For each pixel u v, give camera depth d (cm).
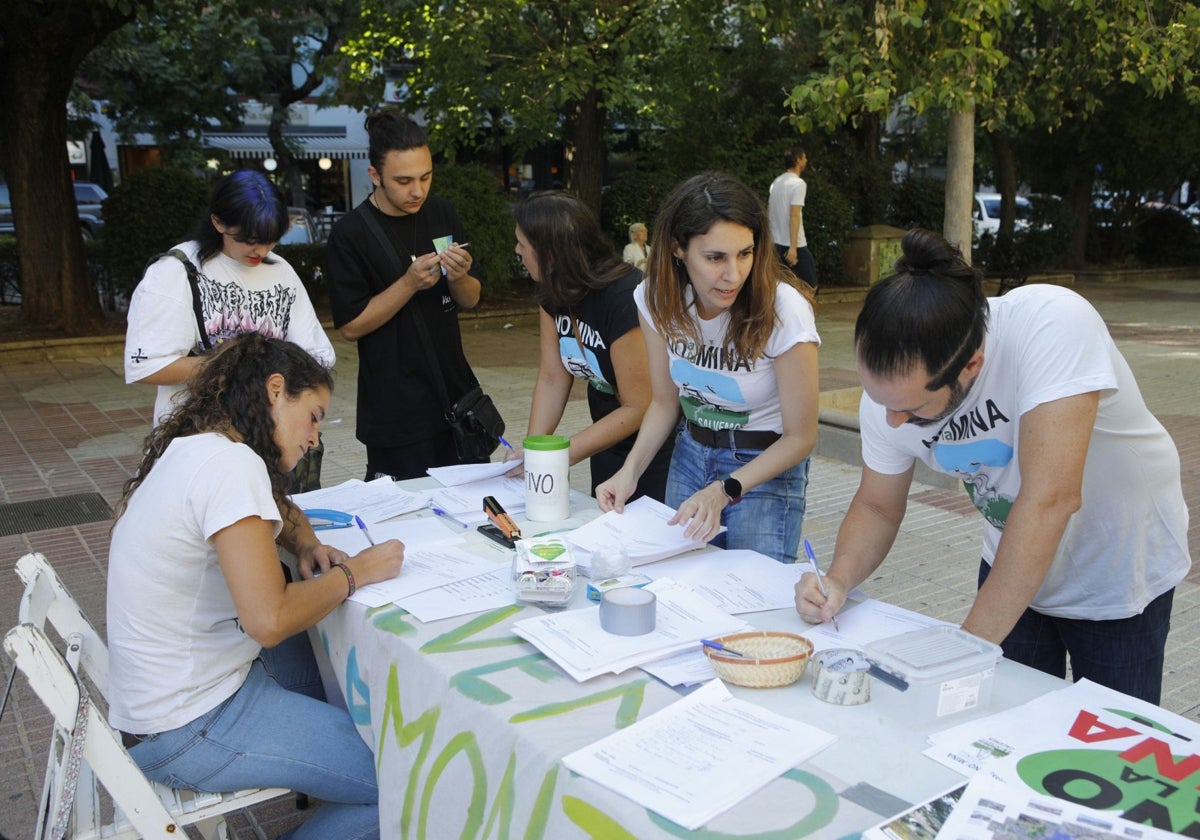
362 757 214
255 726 207
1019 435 176
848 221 1617
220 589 204
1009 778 136
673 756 143
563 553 212
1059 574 203
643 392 295
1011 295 181
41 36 1002
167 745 203
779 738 147
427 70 1230
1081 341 170
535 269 293
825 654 165
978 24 591
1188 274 1989
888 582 441
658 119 1562
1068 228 1856
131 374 304
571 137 1458
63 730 184
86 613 411
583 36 1196
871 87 612
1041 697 161
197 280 310
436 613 199
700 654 179
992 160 2055
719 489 241
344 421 745
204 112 1930
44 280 1078
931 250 160
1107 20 688
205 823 239
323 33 1914
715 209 218
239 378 207
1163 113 1731
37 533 509
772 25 714
